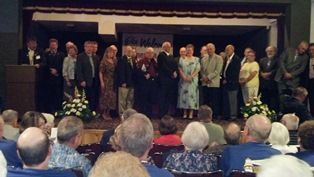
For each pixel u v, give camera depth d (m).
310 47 10.47
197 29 14.19
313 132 3.94
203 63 11.02
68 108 9.70
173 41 15.50
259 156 4.11
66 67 10.62
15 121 5.83
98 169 1.62
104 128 9.42
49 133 5.48
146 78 10.94
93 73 10.57
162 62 10.87
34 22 12.71
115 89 10.61
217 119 10.82
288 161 1.82
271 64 10.73
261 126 4.21
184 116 10.91
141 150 3.21
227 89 10.79
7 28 11.47
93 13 12.18
